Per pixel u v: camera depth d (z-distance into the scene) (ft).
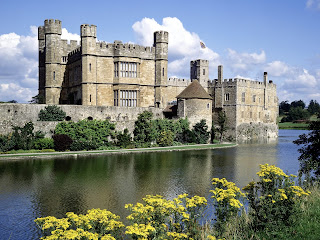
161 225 38.81
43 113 162.91
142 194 77.51
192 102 203.72
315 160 74.64
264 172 44.70
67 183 88.02
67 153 142.61
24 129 150.10
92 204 69.62
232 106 261.24
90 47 197.16
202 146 183.21
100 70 201.26
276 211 41.60
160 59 216.13
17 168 108.06
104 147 162.81
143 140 175.01
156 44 217.15
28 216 62.49
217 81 272.10
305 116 556.92
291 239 39.17
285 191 43.80
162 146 179.83
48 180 91.30
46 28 212.02
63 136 152.35
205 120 204.33
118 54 202.39
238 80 260.01
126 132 172.14
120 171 104.88
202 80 278.87
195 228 41.73
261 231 41.63
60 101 223.30
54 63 212.84
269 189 45.06
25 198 73.97
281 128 484.74
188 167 113.70
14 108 153.38
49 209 66.39
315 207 48.44
